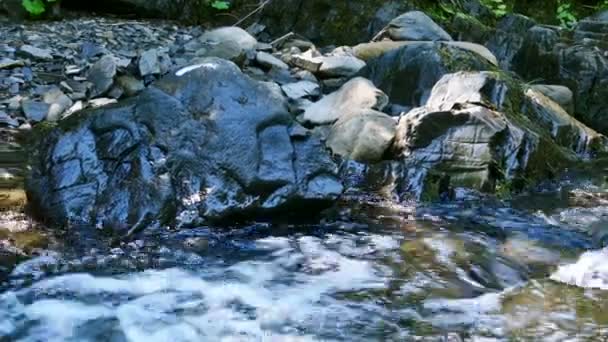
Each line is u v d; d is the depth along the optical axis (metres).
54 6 8.00
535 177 5.04
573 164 5.50
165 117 4.09
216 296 3.26
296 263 3.60
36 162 4.08
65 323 3.02
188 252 3.63
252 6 8.55
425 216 4.30
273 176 3.97
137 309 3.14
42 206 3.85
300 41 7.86
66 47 7.11
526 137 5.03
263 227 3.96
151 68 6.49
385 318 3.13
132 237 3.69
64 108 5.95
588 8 9.88
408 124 4.91
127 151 3.98
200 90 4.18
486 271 3.58
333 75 6.86
